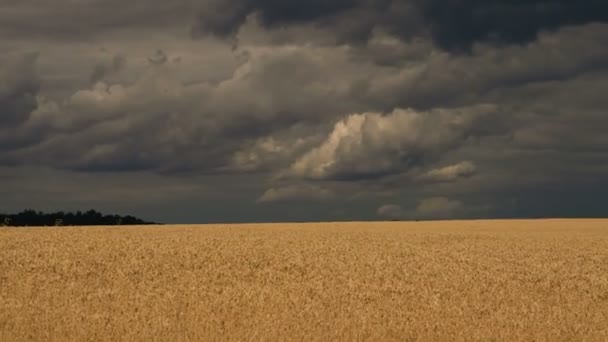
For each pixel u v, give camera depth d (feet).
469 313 59.52
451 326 53.57
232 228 216.74
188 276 82.17
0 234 158.92
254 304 62.39
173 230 194.59
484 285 77.10
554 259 108.06
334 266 94.07
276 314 57.26
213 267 91.40
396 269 91.09
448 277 83.30
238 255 107.45
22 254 104.47
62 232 171.53
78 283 75.51
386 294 70.49
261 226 241.76
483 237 169.68
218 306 60.95
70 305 60.95
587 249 130.31
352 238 157.99
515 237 171.53
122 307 60.23
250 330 50.96
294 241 143.13
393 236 170.50
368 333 50.93
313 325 52.85
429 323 54.49
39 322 52.60
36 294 67.26
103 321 53.31
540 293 72.59
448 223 294.46
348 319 55.77
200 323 52.80
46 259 98.12
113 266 91.04
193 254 107.76
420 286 75.97
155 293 68.33
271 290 71.51
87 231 179.93
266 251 115.34
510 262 101.86
